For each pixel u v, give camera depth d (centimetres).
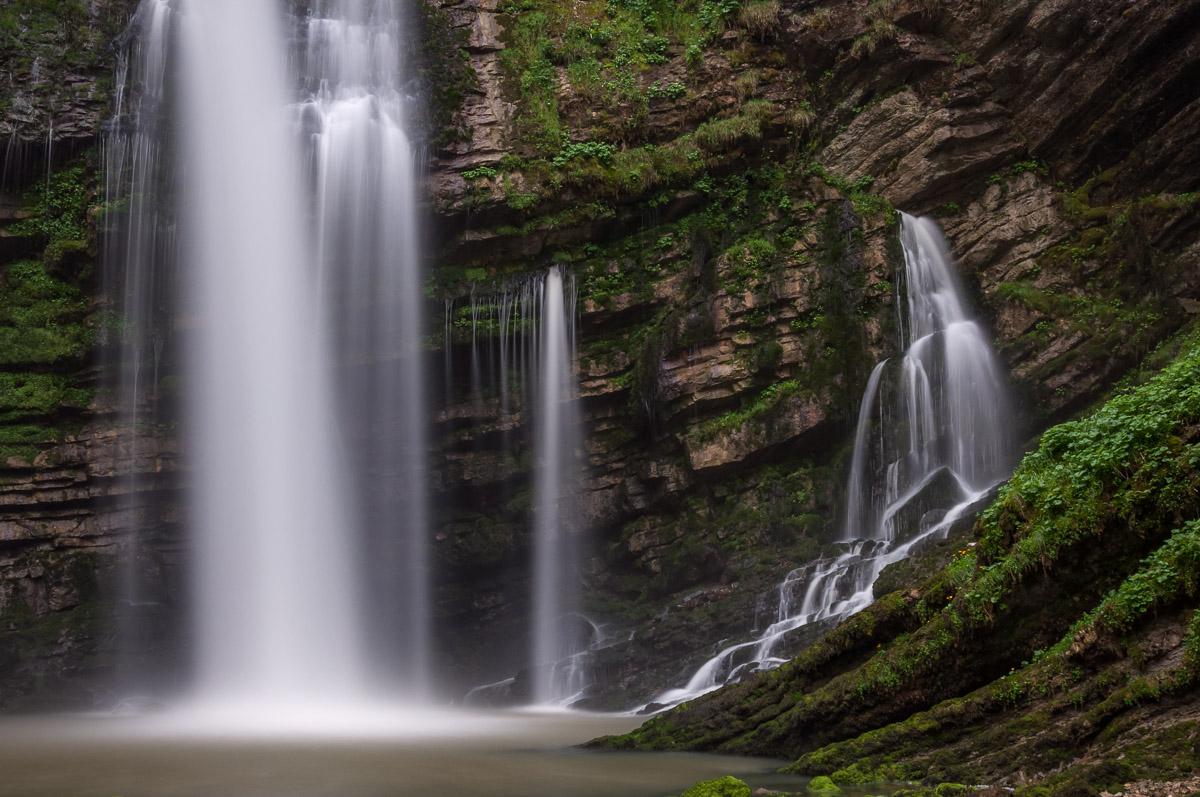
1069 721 801
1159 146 2117
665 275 2223
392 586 2220
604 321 2217
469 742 1307
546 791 914
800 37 2364
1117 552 866
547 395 2198
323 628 2166
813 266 2178
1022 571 898
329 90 2289
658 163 2225
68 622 2053
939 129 2255
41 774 1052
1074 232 2172
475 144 2217
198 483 2169
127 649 2080
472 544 2209
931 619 970
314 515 2183
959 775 834
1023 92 2259
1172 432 878
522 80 2291
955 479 1912
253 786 963
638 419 2188
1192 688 743
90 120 2169
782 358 2125
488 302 2181
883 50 2292
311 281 2198
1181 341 1878
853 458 2048
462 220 2178
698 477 2116
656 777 970
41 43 2184
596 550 2214
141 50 2227
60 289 2148
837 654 1039
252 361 2183
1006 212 2245
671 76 2347
